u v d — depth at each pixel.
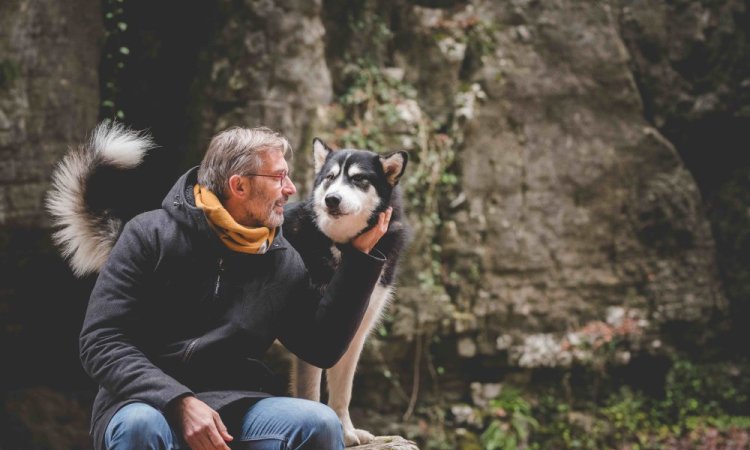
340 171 3.50
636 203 7.76
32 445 6.54
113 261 2.51
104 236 2.84
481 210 7.34
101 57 6.92
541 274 7.42
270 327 2.62
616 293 7.63
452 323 7.05
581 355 7.38
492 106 7.50
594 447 7.24
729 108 8.13
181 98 7.25
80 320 7.04
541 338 7.32
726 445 7.26
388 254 3.55
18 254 6.41
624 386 7.61
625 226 7.71
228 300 2.57
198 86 6.89
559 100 7.67
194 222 2.54
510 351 7.24
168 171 7.17
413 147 7.05
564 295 7.46
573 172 7.61
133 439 2.28
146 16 7.25
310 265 3.48
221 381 2.56
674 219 7.84
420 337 7.02
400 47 7.54
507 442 6.92
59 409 6.72
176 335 2.56
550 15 7.74
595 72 7.79
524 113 7.58
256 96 6.64
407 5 7.60
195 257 2.54
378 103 7.18
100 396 2.49
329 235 3.47
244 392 2.55
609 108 7.80
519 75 7.60
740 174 8.27
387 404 7.11
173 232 2.54
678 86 8.11
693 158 8.33
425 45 7.52
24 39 6.30
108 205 2.91
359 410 7.02
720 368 7.87
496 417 7.12
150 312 2.52
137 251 2.51
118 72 7.09
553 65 7.70
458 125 7.32
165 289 2.52
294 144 6.61
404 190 6.96
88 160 2.87
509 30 7.68
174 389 2.35
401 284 6.93
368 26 7.46
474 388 7.23
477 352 7.23
